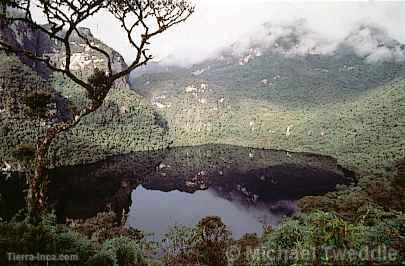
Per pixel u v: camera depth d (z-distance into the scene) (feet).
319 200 83.71
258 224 220.02
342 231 26.25
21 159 34.60
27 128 321.32
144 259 39.45
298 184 347.77
